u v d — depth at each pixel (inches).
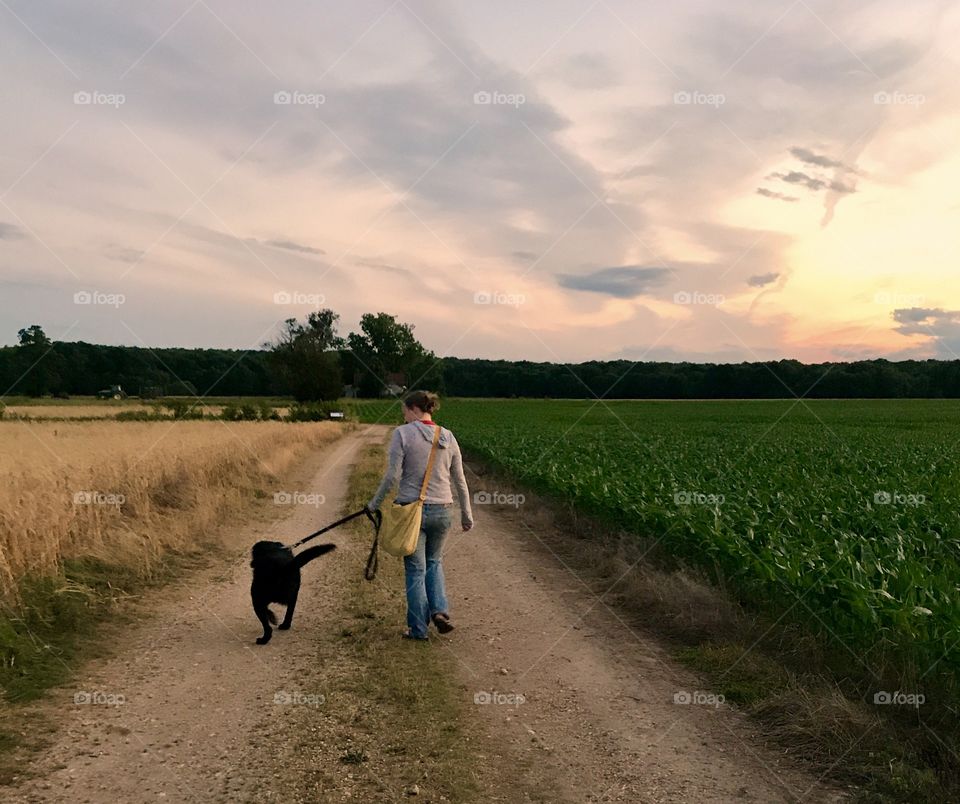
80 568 318.0
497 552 412.2
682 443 1086.4
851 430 1611.7
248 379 4298.7
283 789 150.5
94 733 177.0
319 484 718.5
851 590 222.5
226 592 322.0
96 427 1183.6
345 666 227.1
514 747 172.4
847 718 177.8
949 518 366.3
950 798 145.4
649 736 179.5
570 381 4763.8
